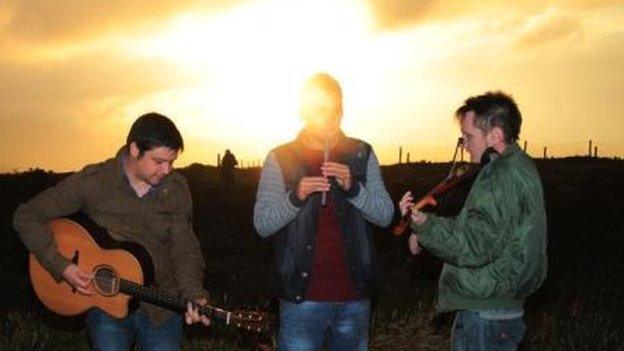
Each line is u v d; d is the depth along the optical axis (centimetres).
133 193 488
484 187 439
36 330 733
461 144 476
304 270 488
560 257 1638
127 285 486
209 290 1217
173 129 471
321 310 491
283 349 499
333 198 490
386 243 1534
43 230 491
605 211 2572
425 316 817
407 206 464
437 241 440
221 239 1839
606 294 1153
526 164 446
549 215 2409
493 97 462
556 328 875
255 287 1260
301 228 488
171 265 499
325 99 482
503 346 454
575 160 4978
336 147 501
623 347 829
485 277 443
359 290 493
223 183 3225
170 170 483
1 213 2081
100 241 490
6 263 1222
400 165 4703
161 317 494
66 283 498
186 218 496
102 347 491
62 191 489
